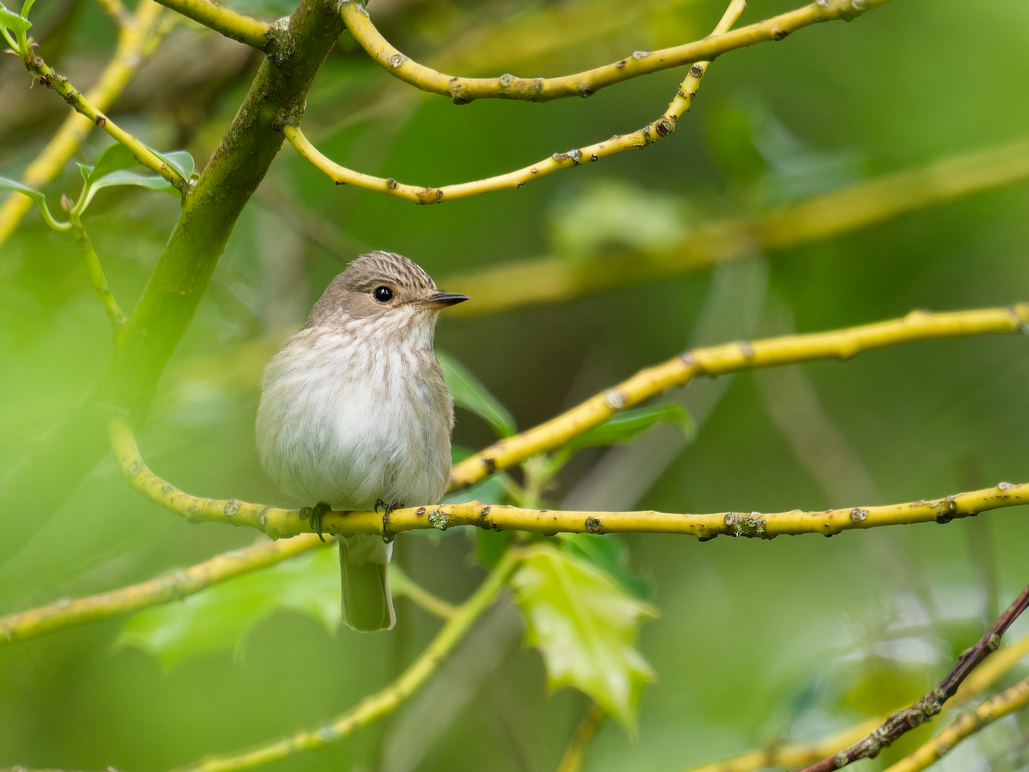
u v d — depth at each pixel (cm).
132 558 1013
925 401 1306
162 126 1159
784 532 505
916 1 1287
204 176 591
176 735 1007
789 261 1270
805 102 1383
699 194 1392
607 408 742
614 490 1128
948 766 835
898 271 1299
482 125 1366
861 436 1305
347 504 809
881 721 771
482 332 1519
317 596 813
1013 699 567
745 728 1141
